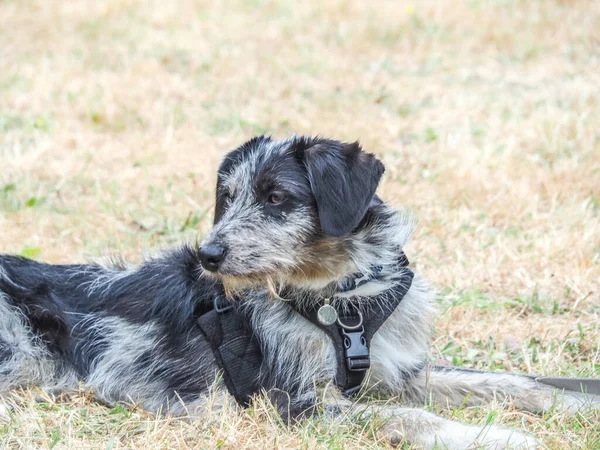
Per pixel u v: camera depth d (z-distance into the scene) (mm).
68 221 12008
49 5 23297
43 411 7496
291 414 7102
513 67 18703
